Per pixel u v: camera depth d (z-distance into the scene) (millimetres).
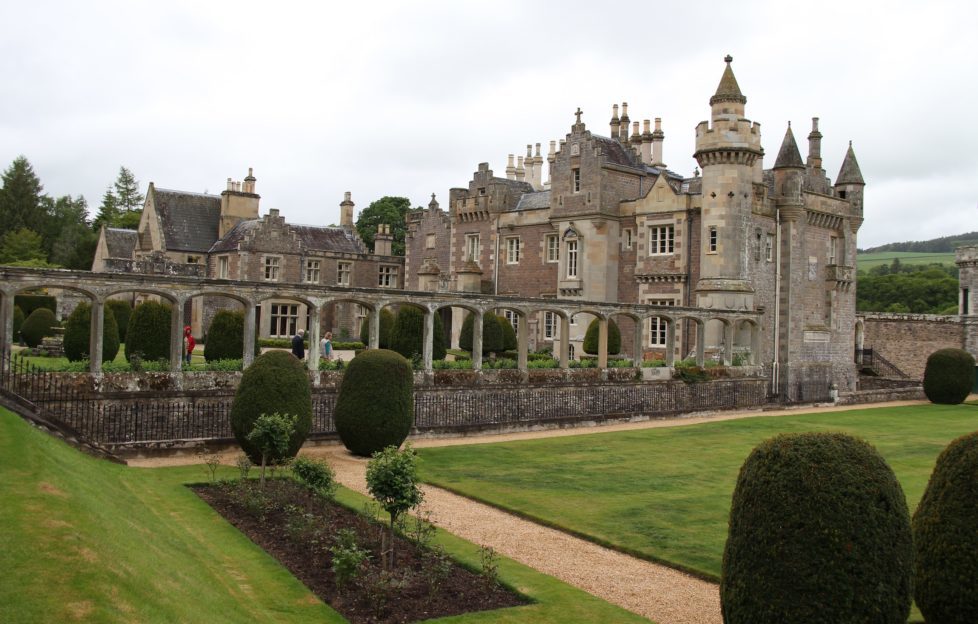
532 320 47344
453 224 53094
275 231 52438
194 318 51156
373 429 20125
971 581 8969
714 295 37844
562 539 13438
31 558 7539
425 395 25438
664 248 42156
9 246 74688
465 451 21641
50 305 49219
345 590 10195
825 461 8227
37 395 18844
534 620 9641
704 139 38375
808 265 43531
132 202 103500
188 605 8219
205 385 21969
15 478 9586
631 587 11164
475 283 49562
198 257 54062
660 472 19141
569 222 45156
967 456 9430
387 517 13844
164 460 18547
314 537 12188
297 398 18594
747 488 8500
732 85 38094
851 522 7980
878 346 56562
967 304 58344
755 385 36500
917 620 10109
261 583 10328
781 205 41031
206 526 12773
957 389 40438
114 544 8852
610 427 27875
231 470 17422
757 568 8211
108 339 30031
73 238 85188
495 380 28484
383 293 26016
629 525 14211
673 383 32844
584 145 44469
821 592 7883
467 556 12047
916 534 9703
